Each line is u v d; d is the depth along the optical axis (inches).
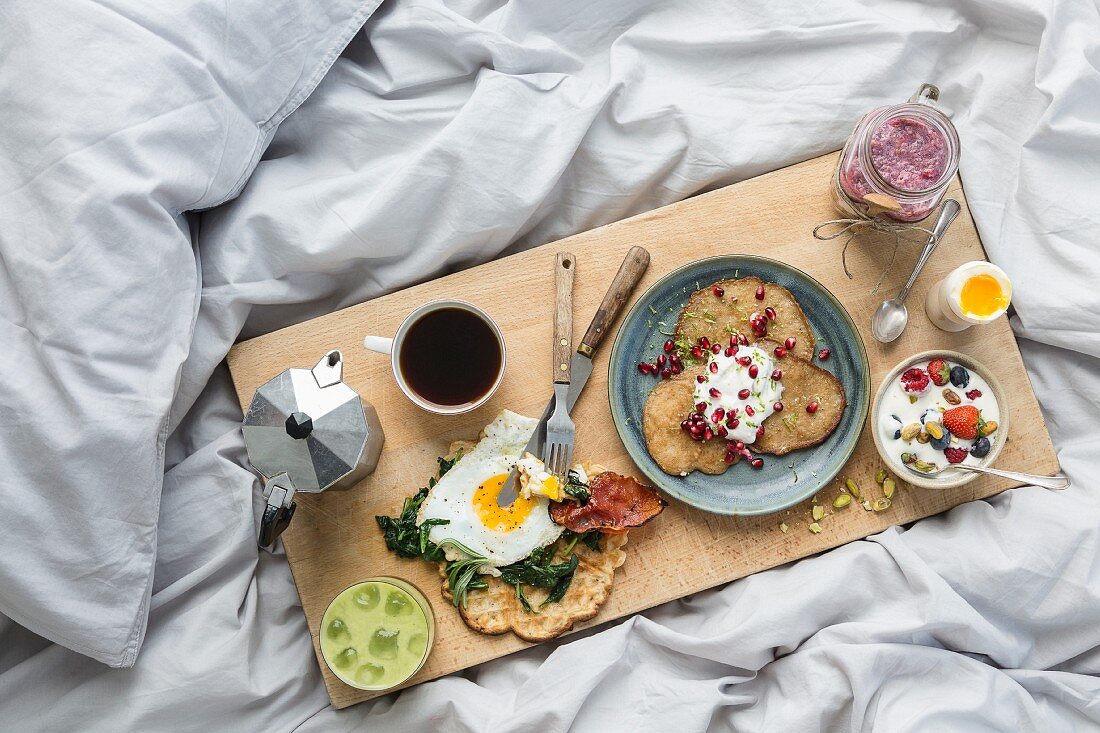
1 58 68.4
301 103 79.9
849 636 76.5
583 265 81.5
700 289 80.4
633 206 88.3
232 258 80.8
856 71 81.5
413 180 79.4
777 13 82.2
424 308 74.7
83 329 68.8
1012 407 78.8
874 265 80.5
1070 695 77.9
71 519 70.9
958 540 77.4
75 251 68.2
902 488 78.5
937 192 72.2
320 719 79.8
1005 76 81.4
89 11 68.6
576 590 78.1
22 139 68.3
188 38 71.0
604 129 84.7
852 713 75.5
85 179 68.0
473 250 85.0
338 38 78.4
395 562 79.7
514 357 80.8
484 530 77.8
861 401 76.5
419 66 82.5
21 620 73.6
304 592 79.4
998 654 78.0
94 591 73.0
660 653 79.8
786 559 78.4
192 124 72.3
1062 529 75.3
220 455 81.7
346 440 70.1
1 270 69.6
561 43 86.1
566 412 77.9
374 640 73.5
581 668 76.4
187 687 77.2
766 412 76.5
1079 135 78.0
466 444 79.9
